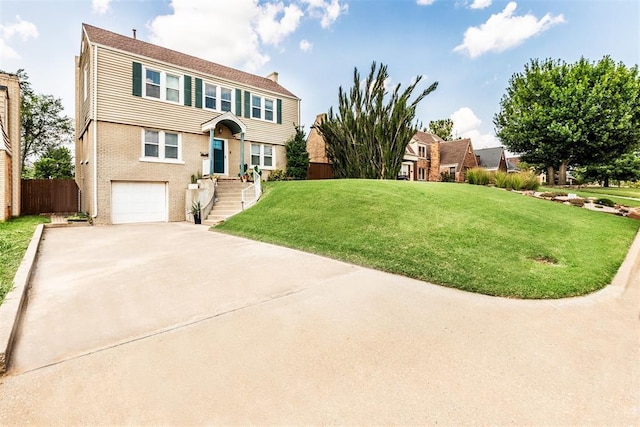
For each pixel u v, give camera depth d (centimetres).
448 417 209
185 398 228
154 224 1328
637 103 2041
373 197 1015
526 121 2261
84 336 322
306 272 545
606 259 588
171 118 1502
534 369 261
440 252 605
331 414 212
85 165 1506
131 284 487
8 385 243
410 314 372
